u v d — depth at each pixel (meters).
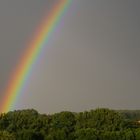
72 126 179.38
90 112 187.38
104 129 175.75
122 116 199.38
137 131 163.88
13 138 133.75
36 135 162.75
